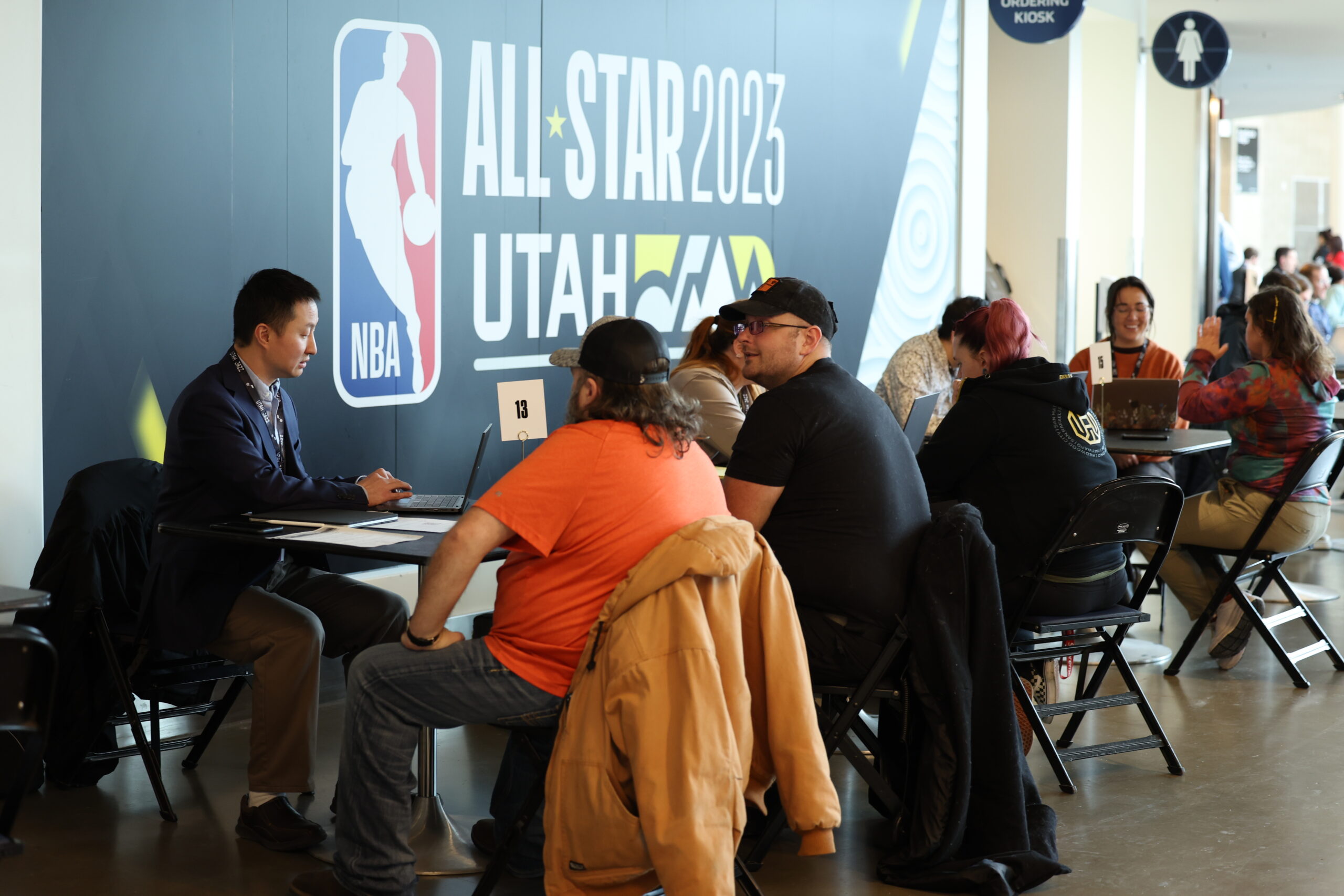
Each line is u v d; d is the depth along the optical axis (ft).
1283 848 10.57
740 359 13.51
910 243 23.85
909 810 9.96
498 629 8.54
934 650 9.55
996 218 32.60
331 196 14.71
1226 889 9.77
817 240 21.77
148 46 12.96
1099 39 36.76
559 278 17.48
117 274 12.86
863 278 22.79
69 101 12.37
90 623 10.82
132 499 11.46
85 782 11.56
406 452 15.79
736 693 7.91
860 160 22.49
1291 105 60.64
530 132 16.90
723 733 7.67
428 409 15.98
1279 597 19.81
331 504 10.75
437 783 11.94
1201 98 41.88
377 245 15.23
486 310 16.56
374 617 10.83
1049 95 31.68
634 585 7.84
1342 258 44.45
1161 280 42.16
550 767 8.04
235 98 13.74
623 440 8.32
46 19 12.14
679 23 18.94
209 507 10.62
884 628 9.84
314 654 10.32
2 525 11.75
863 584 9.71
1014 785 9.68
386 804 8.68
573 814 7.88
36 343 12.00
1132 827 11.00
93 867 9.91
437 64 15.71
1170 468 16.08
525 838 9.50
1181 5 37.68
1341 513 27.17
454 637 8.56
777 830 10.02
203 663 11.28
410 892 8.84
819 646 9.82
